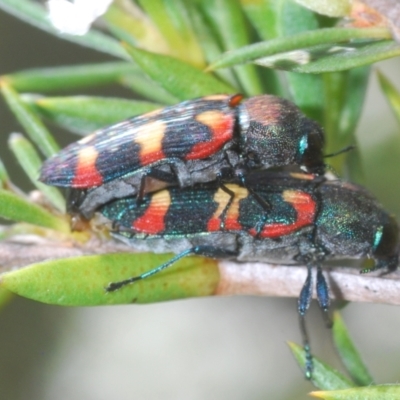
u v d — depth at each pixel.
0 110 0.11
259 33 0.07
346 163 0.08
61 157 0.08
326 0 0.07
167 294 0.07
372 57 0.07
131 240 0.08
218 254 0.08
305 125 0.08
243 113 0.08
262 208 0.08
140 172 0.08
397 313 0.11
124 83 0.08
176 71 0.07
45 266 0.07
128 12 0.08
